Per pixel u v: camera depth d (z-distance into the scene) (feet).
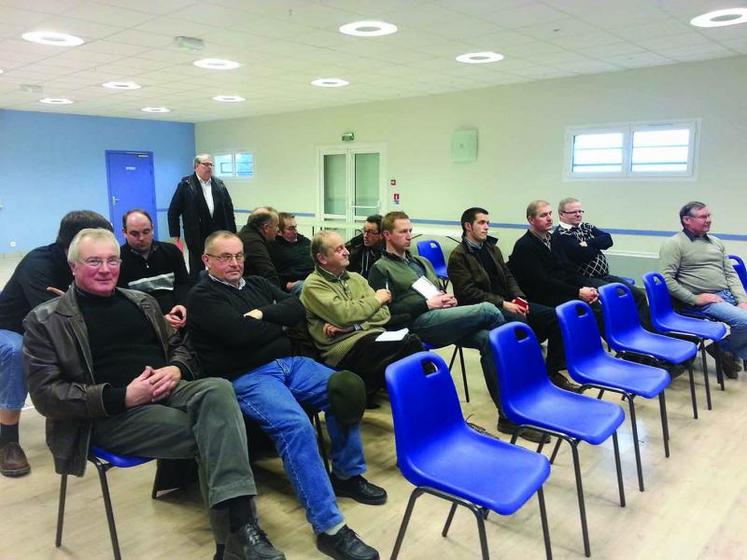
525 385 7.27
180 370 6.82
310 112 30.07
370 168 27.99
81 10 12.57
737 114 17.61
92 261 6.40
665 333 10.90
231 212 15.58
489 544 6.66
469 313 9.52
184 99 26.43
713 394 11.30
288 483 8.11
